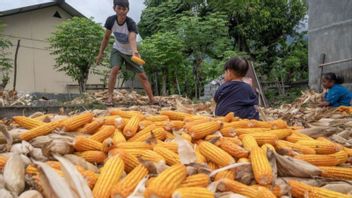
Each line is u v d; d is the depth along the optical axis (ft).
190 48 58.65
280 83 69.00
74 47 57.11
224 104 15.61
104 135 9.36
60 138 8.93
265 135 9.16
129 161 7.41
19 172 6.68
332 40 41.93
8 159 7.14
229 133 9.88
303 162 7.75
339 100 30.81
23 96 35.06
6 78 58.59
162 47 56.13
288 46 80.28
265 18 73.67
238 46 75.82
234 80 16.03
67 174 6.23
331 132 11.95
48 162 7.66
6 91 34.71
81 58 58.29
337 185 7.52
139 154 7.98
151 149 8.79
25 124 10.32
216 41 56.54
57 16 81.76
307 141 9.82
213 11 66.95
